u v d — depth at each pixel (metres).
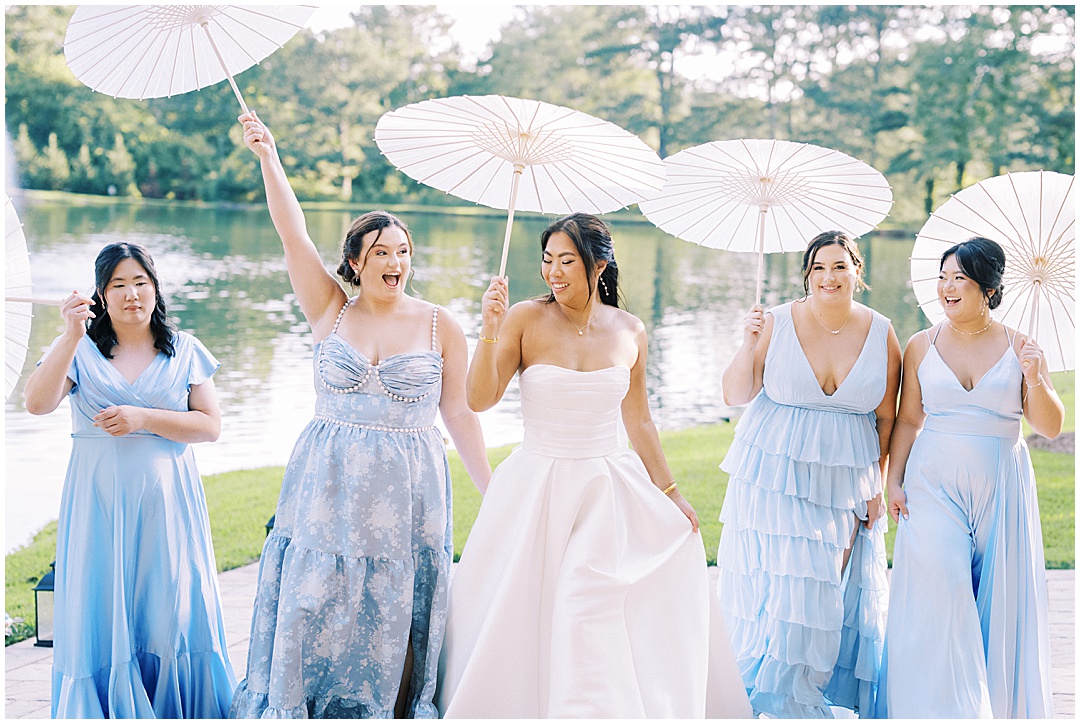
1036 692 2.93
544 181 2.99
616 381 2.89
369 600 2.78
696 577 2.95
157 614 2.85
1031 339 2.93
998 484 2.95
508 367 2.93
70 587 2.81
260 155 2.93
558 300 2.91
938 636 2.89
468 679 2.68
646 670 2.76
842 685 3.20
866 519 3.18
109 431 2.79
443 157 2.90
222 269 12.79
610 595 2.73
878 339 3.15
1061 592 4.98
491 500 2.91
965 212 3.12
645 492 2.96
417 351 2.88
